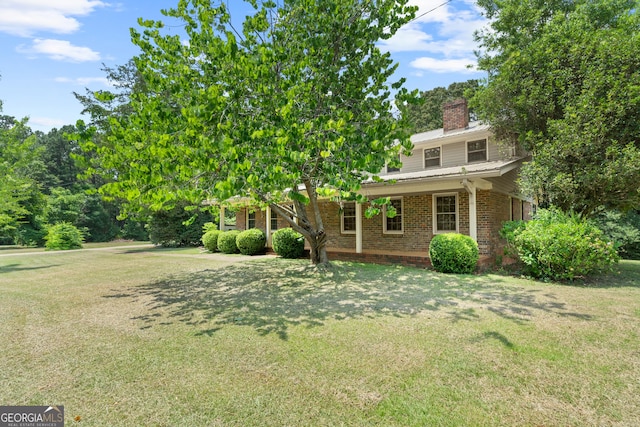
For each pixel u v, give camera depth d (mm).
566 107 8211
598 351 3312
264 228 15125
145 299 5828
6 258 13508
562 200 8859
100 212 31797
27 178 14477
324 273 8180
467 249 7902
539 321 4238
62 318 4688
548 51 9055
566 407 2381
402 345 3498
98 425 2234
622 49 8008
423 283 6828
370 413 2322
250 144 4957
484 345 3473
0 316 4809
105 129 19250
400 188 9469
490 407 2381
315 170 6336
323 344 3566
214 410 2381
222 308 5148
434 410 2348
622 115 7598
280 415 2311
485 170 7945
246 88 6070
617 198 8750
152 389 2689
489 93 10445
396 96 6543
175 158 4742
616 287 6418
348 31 7234
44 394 2635
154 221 20375
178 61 6523
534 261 7184
